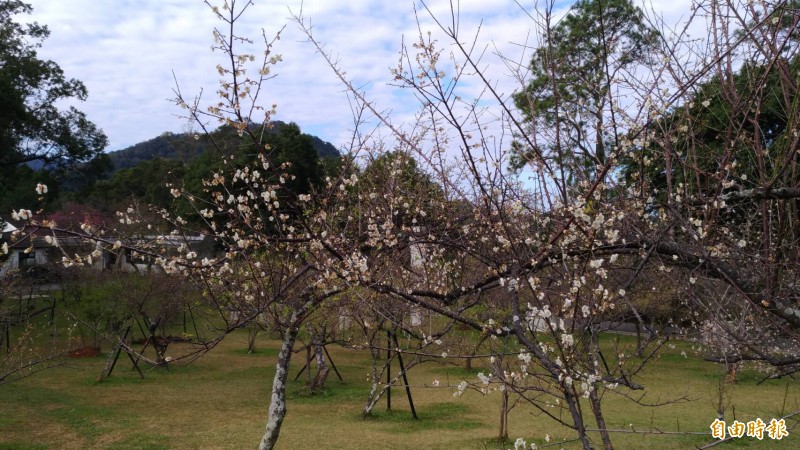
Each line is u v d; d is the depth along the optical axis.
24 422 9.24
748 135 3.36
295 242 3.72
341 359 16.56
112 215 20.70
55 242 2.79
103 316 13.94
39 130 20.72
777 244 3.12
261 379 13.47
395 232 4.41
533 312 2.86
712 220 2.97
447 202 4.29
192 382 12.96
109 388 12.02
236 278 4.42
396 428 9.11
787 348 3.49
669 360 14.01
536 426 9.09
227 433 8.74
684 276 3.33
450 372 13.80
